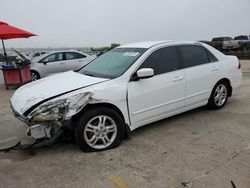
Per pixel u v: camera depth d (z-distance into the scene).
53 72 11.74
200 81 5.03
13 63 10.39
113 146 3.92
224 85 5.61
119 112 4.00
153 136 4.33
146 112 4.28
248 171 3.22
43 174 3.30
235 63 5.79
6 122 5.43
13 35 10.04
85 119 3.69
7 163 3.60
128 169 3.35
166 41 4.83
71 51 12.19
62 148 3.98
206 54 5.27
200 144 3.99
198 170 3.27
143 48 4.58
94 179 3.15
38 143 3.68
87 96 3.65
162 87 4.40
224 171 3.23
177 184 3.00
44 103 3.55
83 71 4.78
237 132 4.41
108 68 4.45
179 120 5.03
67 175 3.26
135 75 4.13
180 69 4.73
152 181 3.07
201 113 5.40
